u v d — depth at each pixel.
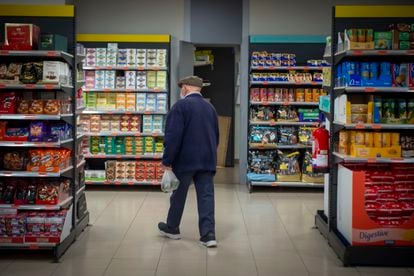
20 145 4.91
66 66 5.15
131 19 9.02
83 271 4.51
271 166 8.41
